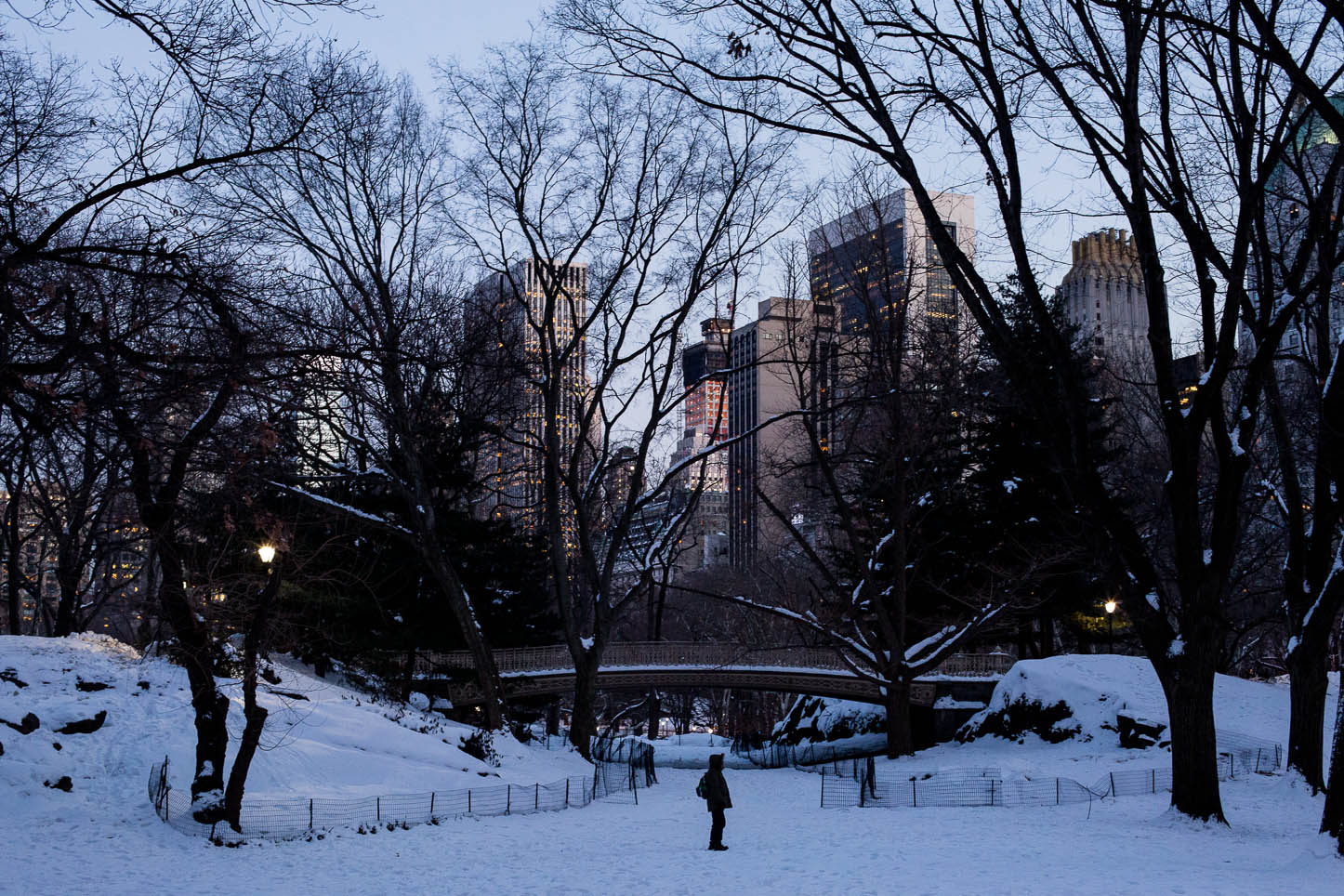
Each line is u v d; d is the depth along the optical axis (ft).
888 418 140.15
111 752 83.15
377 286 107.45
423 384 95.71
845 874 57.21
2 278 35.53
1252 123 60.49
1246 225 61.16
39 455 42.24
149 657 106.01
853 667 144.56
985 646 196.65
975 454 157.17
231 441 43.16
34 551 169.37
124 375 37.47
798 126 64.54
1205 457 145.38
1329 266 60.80
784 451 191.72
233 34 39.93
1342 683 57.16
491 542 150.00
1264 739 122.21
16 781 73.72
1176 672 70.03
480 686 136.77
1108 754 125.59
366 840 72.43
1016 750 138.82
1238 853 60.49
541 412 155.22
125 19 38.11
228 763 86.43
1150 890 48.24
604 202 127.75
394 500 136.56
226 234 44.29
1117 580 69.67
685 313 127.44
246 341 40.16
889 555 155.94
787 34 63.36
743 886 54.60
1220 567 67.36
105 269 38.91
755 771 149.89
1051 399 72.28
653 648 162.30
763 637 201.98
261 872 60.49
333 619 128.57
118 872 58.49
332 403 61.11
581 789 109.40
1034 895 48.01
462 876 59.93
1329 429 67.67
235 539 86.79
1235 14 54.34
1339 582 77.51
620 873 60.44
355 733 102.78
